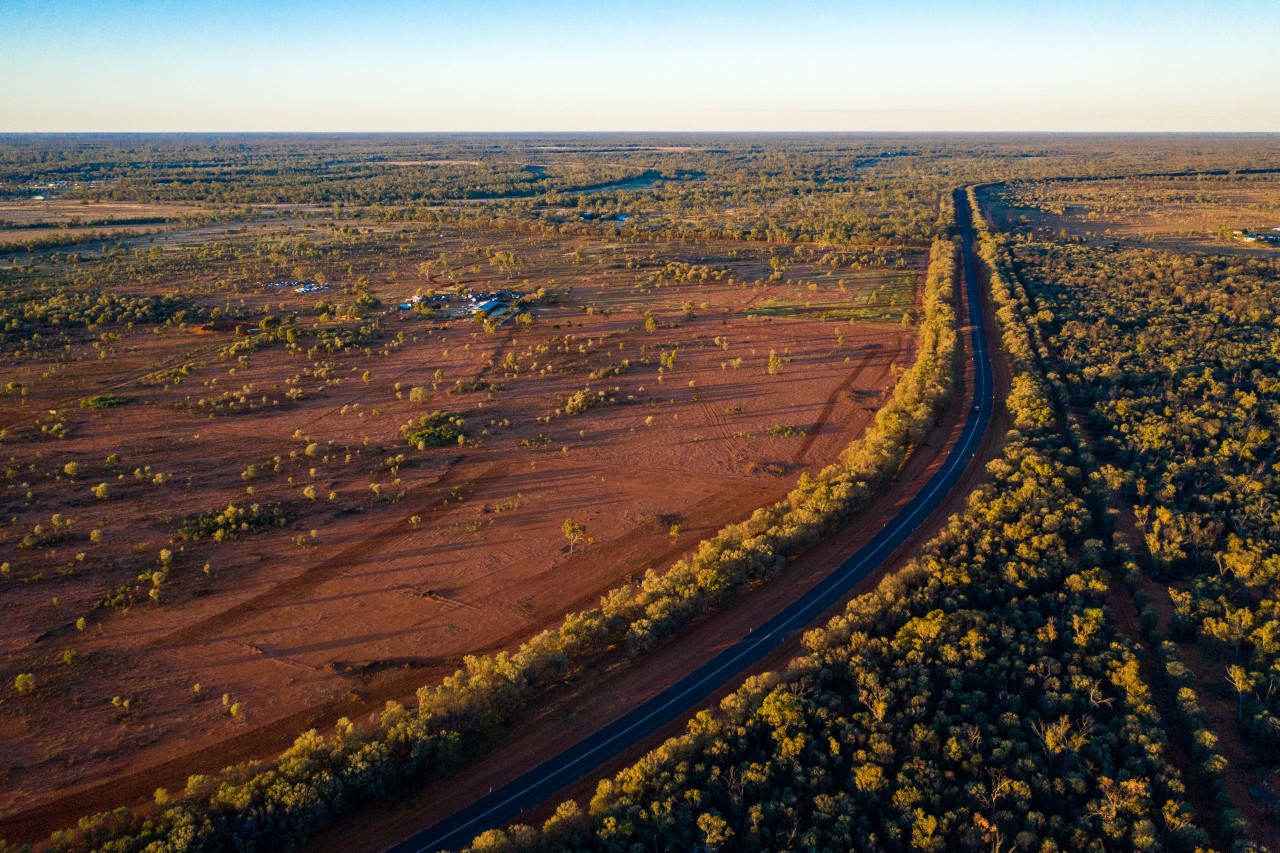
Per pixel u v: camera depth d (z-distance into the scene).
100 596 89.50
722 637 87.25
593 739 72.94
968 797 61.91
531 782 68.31
